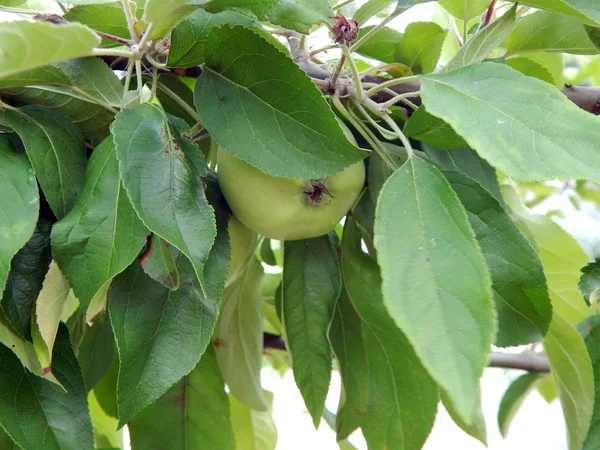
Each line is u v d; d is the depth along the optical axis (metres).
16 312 0.18
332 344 0.25
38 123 0.19
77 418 0.19
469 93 0.17
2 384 0.19
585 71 0.39
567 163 0.16
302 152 0.19
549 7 0.20
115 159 0.18
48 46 0.16
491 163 0.16
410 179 0.17
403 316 0.15
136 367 0.18
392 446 0.24
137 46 0.20
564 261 0.29
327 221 0.22
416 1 0.22
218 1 0.19
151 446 0.27
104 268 0.17
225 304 0.27
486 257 0.21
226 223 0.22
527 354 0.35
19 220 0.17
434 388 0.24
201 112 0.20
